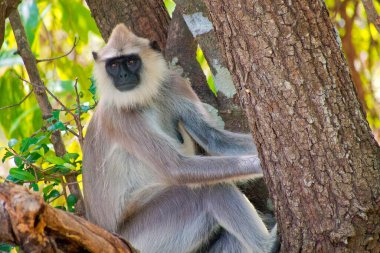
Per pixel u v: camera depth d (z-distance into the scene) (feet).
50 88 53.42
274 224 37.50
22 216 21.54
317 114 27.14
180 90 39.88
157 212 36.83
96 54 39.11
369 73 53.47
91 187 37.83
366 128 27.84
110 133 37.60
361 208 27.35
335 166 27.35
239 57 27.58
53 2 57.41
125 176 37.58
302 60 26.86
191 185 36.01
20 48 45.03
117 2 44.29
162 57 39.68
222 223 34.94
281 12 26.63
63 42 59.06
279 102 27.25
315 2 26.96
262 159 28.76
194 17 40.11
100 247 23.44
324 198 27.58
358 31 54.95
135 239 37.14
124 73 37.81
